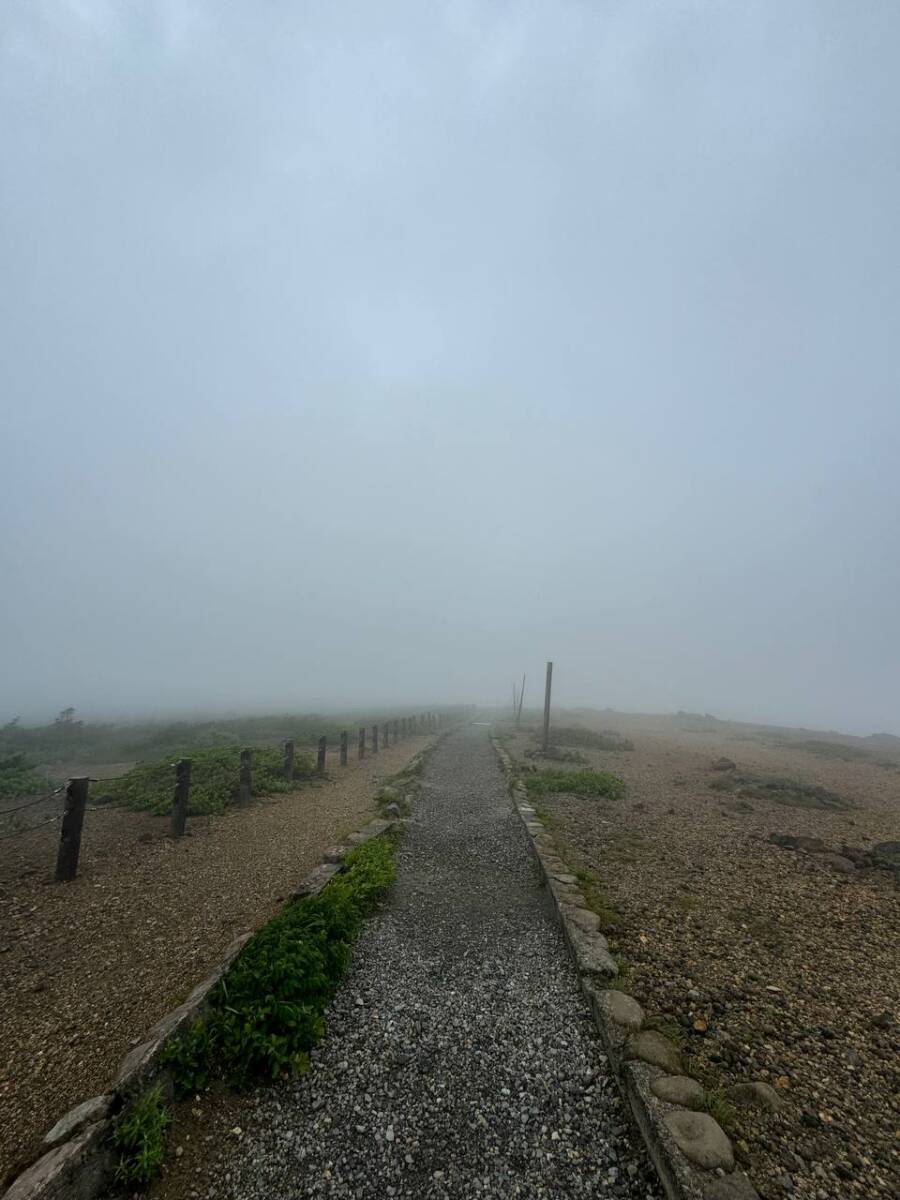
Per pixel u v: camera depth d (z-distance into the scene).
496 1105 3.69
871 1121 3.45
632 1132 3.47
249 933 5.78
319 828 10.30
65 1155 2.95
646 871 8.16
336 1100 3.71
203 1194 3.05
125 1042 4.13
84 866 8.19
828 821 12.27
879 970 5.39
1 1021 4.43
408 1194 3.05
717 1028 4.36
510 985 5.16
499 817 11.73
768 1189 2.90
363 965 5.47
